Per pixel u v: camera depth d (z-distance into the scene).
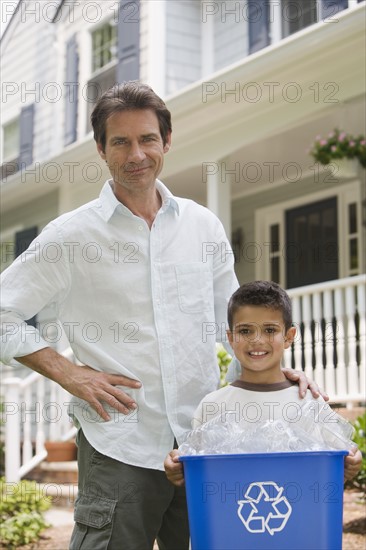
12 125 12.56
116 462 2.39
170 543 2.65
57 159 9.41
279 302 2.47
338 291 6.41
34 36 12.03
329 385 6.36
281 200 9.27
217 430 2.30
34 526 5.57
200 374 2.53
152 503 2.44
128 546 2.38
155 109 2.46
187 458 2.08
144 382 2.45
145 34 9.46
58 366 2.43
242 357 2.47
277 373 2.50
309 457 2.07
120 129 2.42
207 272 2.61
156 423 2.44
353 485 5.11
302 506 2.06
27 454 7.68
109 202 2.49
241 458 2.06
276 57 6.44
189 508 2.12
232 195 9.89
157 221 2.54
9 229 11.74
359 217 8.26
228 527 2.06
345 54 6.15
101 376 2.42
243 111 7.21
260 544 2.06
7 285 2.45
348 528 4.86
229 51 9.15
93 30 10.75
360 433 5.13
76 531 2.45
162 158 2.50
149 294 2.48
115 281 2.46
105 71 10.34
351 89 6.25
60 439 8.17
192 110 7.43
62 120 11.15
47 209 10.73
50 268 2.46
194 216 2.65
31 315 2.49
